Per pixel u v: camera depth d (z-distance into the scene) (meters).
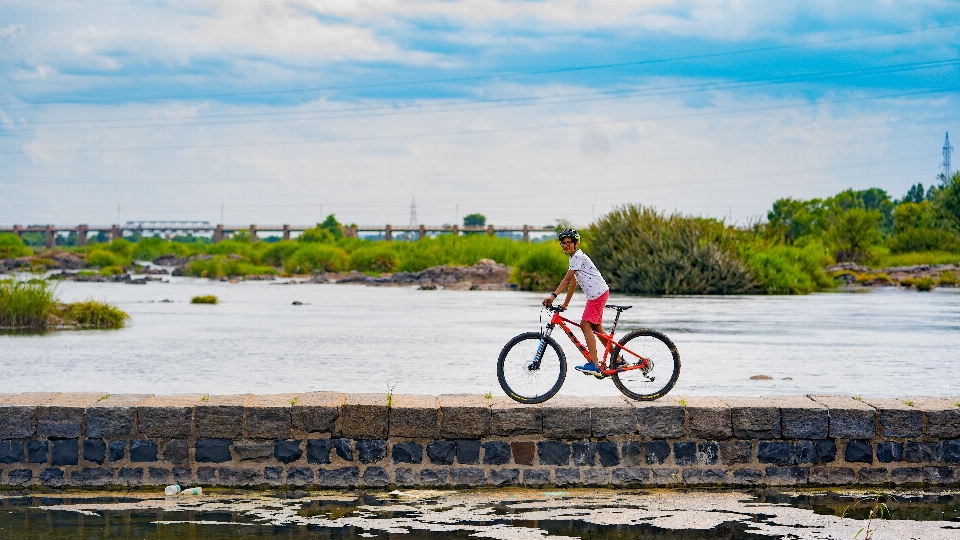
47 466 9.14
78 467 9.15
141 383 14.04
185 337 21.56
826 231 77.25
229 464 9.22
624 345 9.82
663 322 25.48
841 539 7.57
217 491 9.10
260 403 9.37
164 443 9.20
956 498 8.95
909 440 9.38
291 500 8.76
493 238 65.81
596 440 9.37
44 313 24.45
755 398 9.94
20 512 8.27
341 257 71.38
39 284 25.42
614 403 9.52
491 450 9.30
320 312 30.20
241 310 31.14
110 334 22.28
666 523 8.02
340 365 16.25
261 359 17.14
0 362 16.69
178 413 9.18
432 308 32.16
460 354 17.94
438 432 9.27
